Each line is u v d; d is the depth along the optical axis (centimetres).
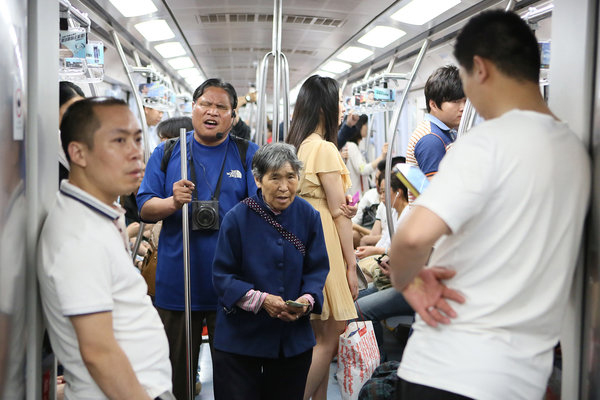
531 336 143
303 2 413
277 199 237
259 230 243
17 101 153
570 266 146
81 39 287
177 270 281
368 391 291
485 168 136
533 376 141
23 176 159
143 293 168
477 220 141
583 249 174
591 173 169
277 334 239
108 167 159
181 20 470
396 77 485
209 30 513
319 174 285
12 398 151
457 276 146
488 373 137
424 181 183
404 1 378
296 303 225
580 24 175
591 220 168
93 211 156
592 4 170
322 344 298
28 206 168
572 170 144
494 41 146
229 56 677
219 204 285
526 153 137
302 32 520
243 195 292
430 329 147
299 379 250
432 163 301
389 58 553
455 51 156
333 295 283
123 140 161
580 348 177
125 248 169
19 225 155
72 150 159
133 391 151
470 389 136
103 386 149
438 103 307
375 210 547
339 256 288
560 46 187
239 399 241
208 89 284
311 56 648
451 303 146
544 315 142
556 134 143
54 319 156
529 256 139
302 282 251
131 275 162
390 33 462
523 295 140
